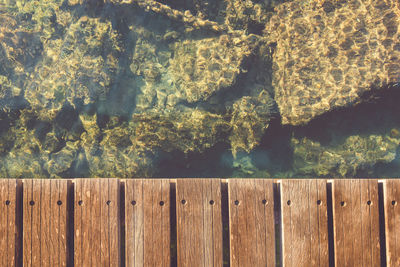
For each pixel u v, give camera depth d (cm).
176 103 264
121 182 166
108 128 264
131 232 161
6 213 159
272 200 164
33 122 268
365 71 254
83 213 161
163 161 264
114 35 265
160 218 162
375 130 263
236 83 261
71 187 165
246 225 163
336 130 264
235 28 266
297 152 265
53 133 266
